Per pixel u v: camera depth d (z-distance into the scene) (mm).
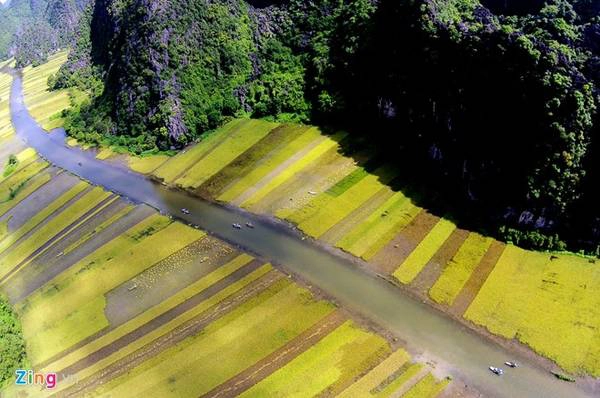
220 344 95188
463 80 119625
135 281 114562
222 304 103688
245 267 112000
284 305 100812
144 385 90500
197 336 97688
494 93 114312
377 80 142750
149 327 102125
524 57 109188
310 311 98688
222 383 88250
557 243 105250
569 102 104375
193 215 132625
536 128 107438
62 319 109250
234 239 120938
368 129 145125
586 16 122750
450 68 122625
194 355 94062
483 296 97125
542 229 107250
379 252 110062
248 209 129875
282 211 126125
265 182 137250
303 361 89312
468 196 117438
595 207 104188
